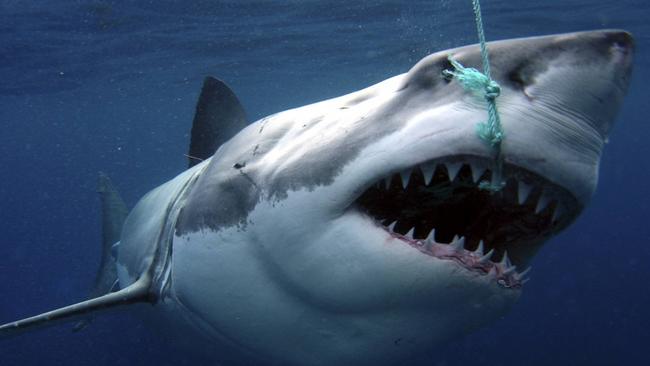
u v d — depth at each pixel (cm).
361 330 254
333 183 221
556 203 209
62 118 4325
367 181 213
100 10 1573
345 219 223
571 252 3866
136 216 531
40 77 2500
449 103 200
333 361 281
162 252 389
